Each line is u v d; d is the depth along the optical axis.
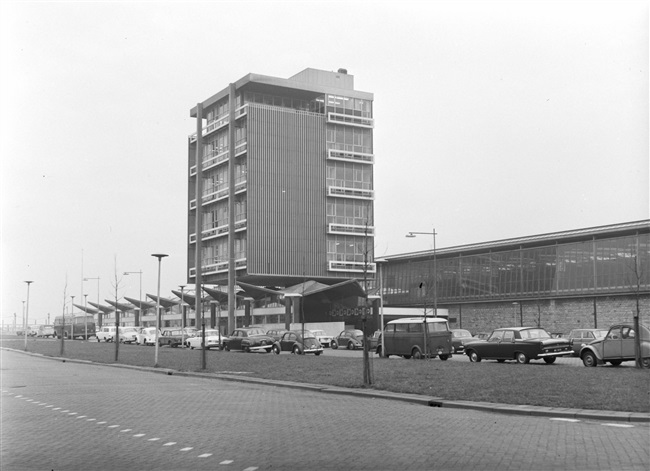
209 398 19.56
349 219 84.62
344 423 14.01
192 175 93.56
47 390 22.33
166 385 24.39
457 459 9.99
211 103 88.62
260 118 80.50
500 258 84.81
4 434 13.01
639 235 69.12
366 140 86.62
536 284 79.75
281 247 80.25
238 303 95.00
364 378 21.75
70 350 57.16
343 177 84.88
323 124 83.94
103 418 15.10
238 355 43.50
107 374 30.86
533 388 18.92
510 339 33.12
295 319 84.81
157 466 9.86
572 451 10.56
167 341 66.50
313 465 9.77
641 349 28.12
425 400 17.83
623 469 9.21
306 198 82.12
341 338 64.31
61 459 10.48
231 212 81.69
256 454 10.64
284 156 81.44
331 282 84.44
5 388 23.16
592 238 73.81
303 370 28.64
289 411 16.23
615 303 70.69
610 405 15.38
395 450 10.78
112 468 9.79
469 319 88.19
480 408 16.27
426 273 95.50
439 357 38.94
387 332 38.62
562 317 76.25
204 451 10.96
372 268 85.25
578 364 31.91
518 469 9.27
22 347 67.31
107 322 148.50
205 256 89.06
